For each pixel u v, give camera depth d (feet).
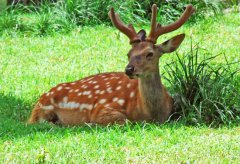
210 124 43.06
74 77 56.39
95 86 45.32
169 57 60.54
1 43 68.03
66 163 35.65
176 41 42.86
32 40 68.90
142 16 73.61
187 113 44.21
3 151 38.06
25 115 47.24
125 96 43.73
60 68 59.41
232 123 43.29
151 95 42.55
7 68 59.72
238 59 59.16
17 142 39.60
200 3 74.08
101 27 71.77
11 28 71.61
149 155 36.94
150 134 40.50
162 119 43.29
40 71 58.65
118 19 43.14
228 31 69.21
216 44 64.95
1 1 86.07
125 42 66.95
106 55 63.00
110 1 73.72
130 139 39.73
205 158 36.35
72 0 73.56
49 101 46.14
